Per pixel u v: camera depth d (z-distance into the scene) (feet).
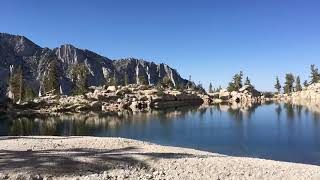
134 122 335.06
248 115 394.32
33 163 71.00
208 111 479.82
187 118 371.15
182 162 79.25
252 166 78.79
